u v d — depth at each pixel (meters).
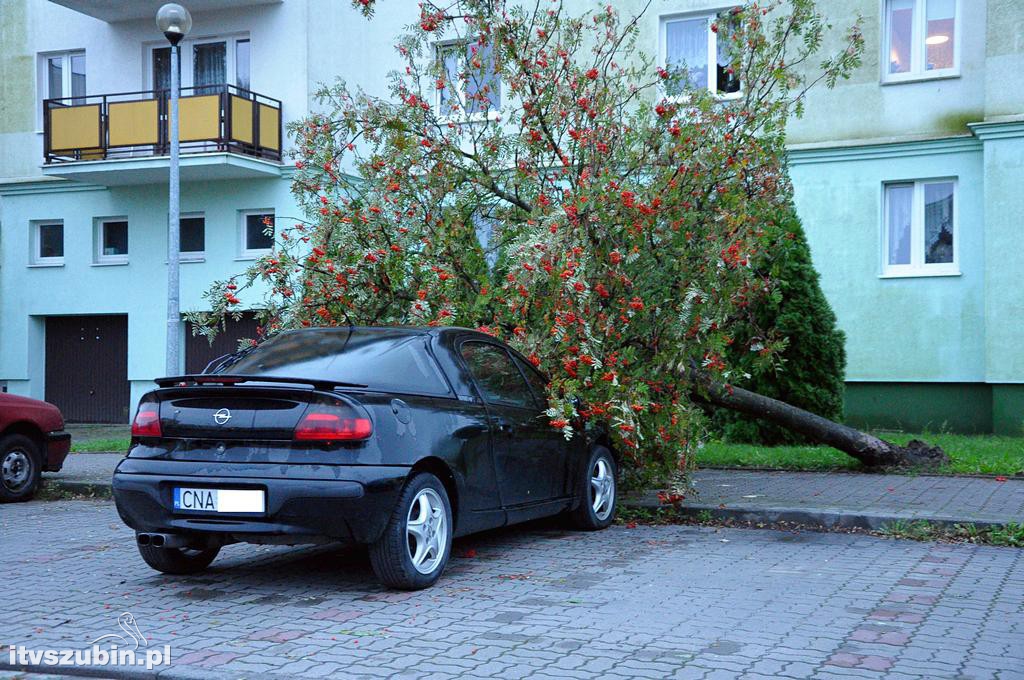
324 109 18.30
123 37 19.53
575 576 6.15
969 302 15.18
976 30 15.18
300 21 18.23
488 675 4.19
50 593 5.89
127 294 19.36
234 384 5.66
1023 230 14.57
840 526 7.75
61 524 8.80
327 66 18.70
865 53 15.64
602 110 8.75
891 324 15.62
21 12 20.12
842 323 15.90
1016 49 14.55
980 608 5.25
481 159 9.36
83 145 18.25
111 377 19.84
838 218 15.90
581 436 7.64
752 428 12.82
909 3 15.64
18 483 10.34
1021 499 8.32
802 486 9.36
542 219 7.91
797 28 9.00
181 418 5.73
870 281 15.73
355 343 6.38
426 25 9.26
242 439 5.59
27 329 20.05
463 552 6.98
